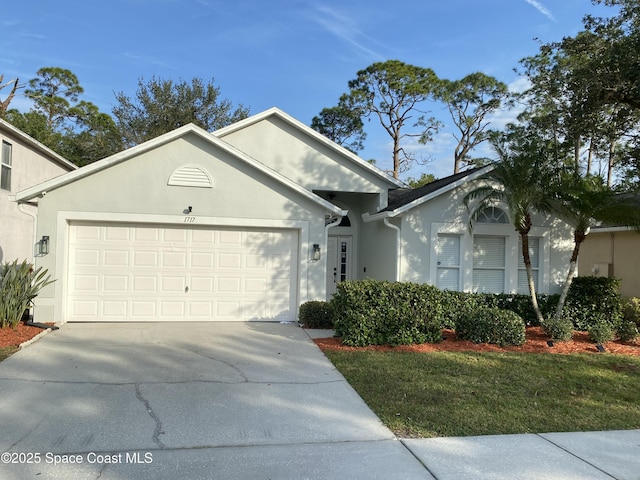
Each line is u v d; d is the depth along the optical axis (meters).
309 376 6.48
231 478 3.67
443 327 9.81
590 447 4.42
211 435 4.48
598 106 12.24
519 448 4.36
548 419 5.11
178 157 10.03
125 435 4.42
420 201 10.81
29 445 4.16
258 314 10.50
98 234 9.89
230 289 10.39
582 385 6.41
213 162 10.17
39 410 4.98
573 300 10.56
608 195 9.02
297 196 10.54
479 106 33.34
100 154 28.48
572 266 9.74
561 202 9.37
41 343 7.89
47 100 38.09
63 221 9.60
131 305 9.99
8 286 8.70
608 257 15.70
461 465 3.98
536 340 9.23
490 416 5.15
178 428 4.62
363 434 4.59
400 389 5.96
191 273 10.23
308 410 5.20
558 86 14.55
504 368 7.16
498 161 9.88
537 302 10.48
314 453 4.15
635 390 6.27
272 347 8.05
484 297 10.31
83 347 7.70
